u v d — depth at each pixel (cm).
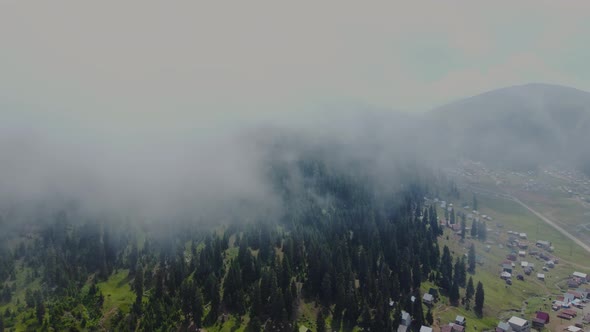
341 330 18700
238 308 19375
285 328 18262
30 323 18338
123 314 19025
